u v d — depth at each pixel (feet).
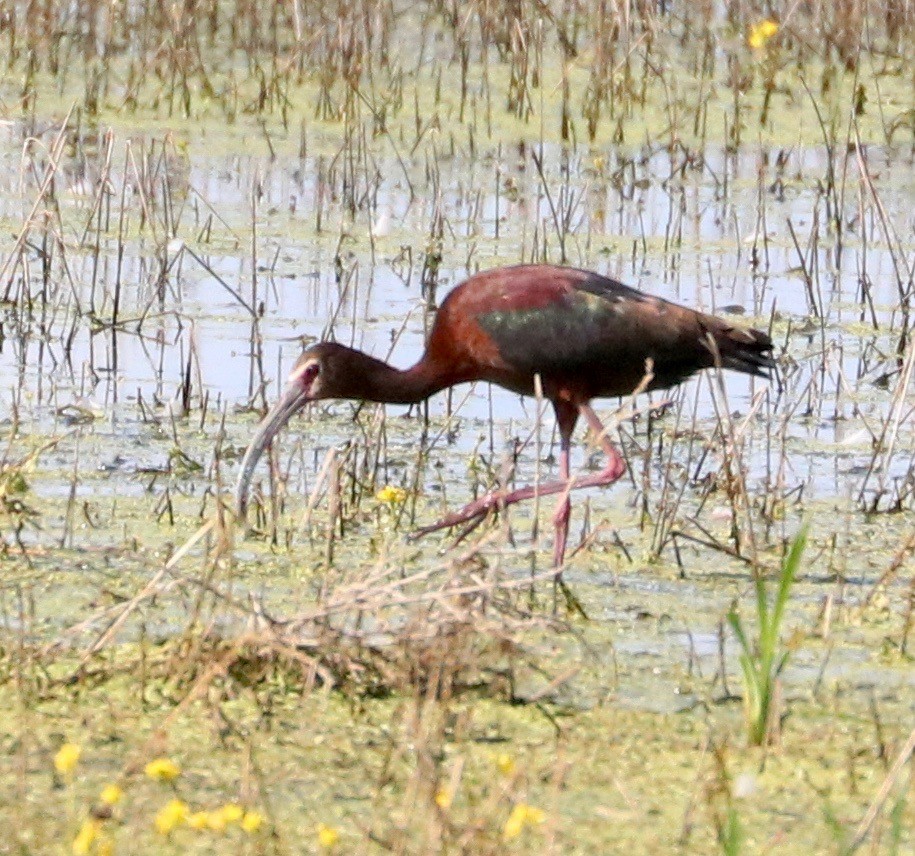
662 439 43.45
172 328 49.85
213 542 36.60
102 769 27.40
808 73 76.28
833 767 28.68
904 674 32.55
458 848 24.62
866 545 38.78
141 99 69.36
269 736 28.60
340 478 38.47
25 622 32.58
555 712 30.14
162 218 57.77
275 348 48.62
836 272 56.24
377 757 28.09
